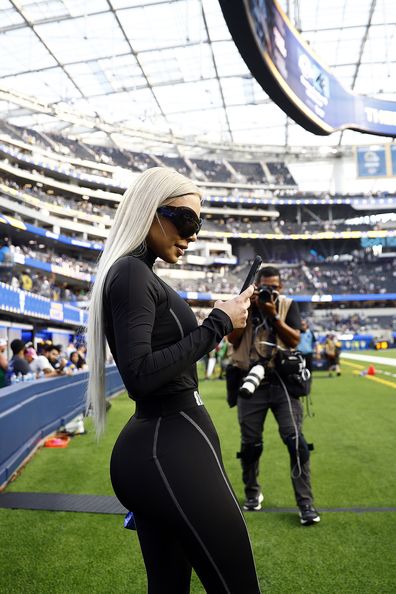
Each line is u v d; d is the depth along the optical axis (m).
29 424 5.31
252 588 1.11
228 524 1.11
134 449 1.17
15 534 2.97
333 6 29.03
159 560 1.22
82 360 11.16
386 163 43.44
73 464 4.77
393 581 2.32
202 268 54.16
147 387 1.06
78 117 44.59
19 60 34.03
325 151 57.34
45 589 2.29
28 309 18.33
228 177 60.16
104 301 1.20
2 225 37.12
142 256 1.24
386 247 57.31
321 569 2.46
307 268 56.28
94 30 30.70
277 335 3.29
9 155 42.53
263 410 3.34
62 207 46.81
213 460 1.17
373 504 3.45
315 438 5.89
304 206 59.94
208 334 1.16
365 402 9.14
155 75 36.53
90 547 2.78
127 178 53.81
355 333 47.09
